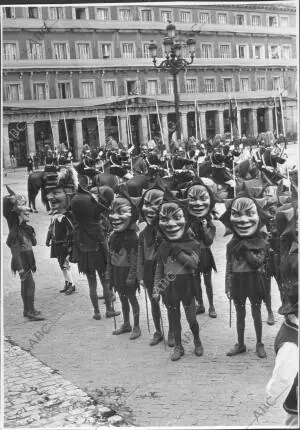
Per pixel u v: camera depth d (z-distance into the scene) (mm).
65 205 9422
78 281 10359
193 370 6598
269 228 7109
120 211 7629
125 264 7688
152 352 7215
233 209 6797
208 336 7590
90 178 10773
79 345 7434
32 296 8531
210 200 7855
